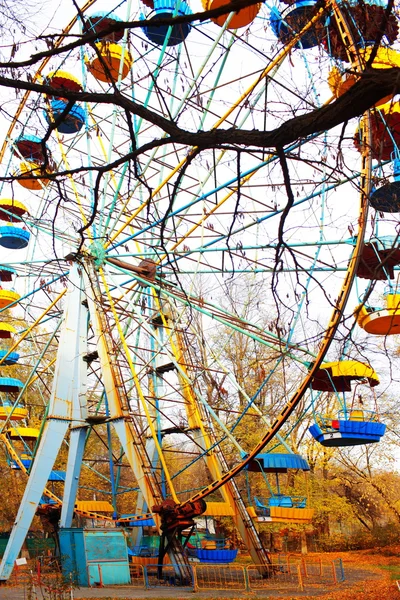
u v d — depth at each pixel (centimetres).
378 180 948
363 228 1238
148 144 583
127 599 1370
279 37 1000
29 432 2475
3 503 3678
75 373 2002
